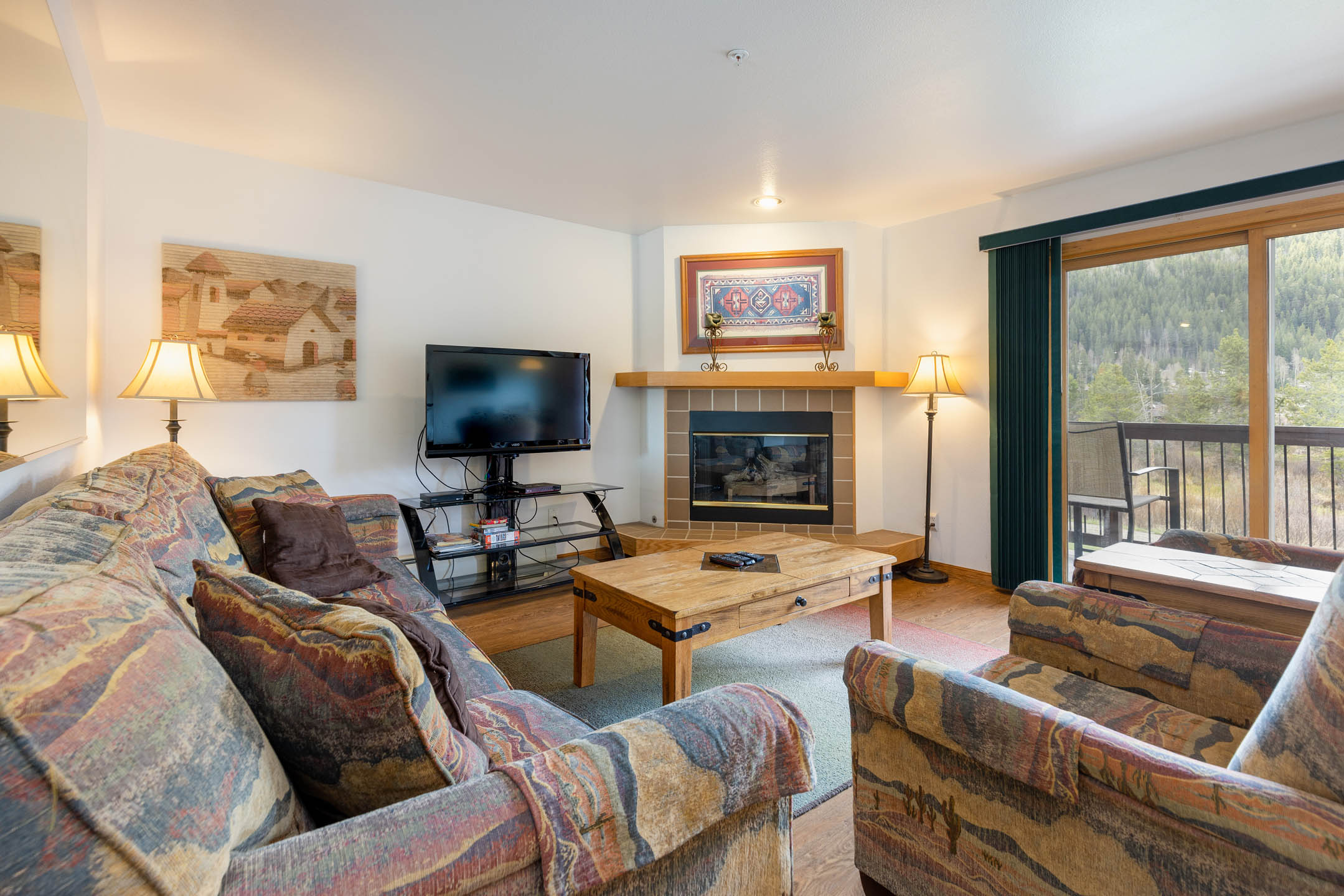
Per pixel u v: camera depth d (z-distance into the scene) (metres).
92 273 2.56
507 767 0.82
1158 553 2.03
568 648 3.09
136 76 2.53
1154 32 2.26
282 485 2.64
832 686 2.64
